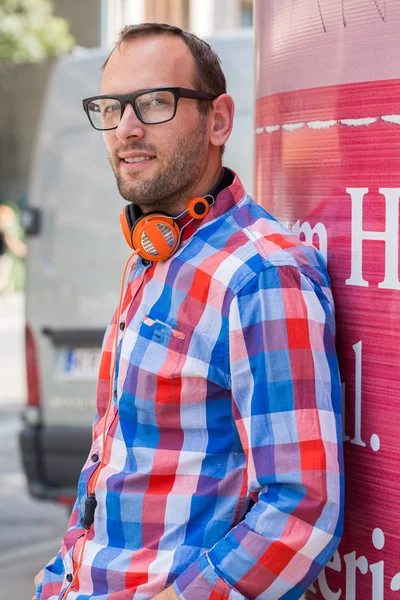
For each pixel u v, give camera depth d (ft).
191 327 7.13
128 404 7.38
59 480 22.45
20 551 21.74
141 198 7.65
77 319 22.57
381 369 6.98
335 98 7.22
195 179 7.67
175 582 6.86
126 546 7.30
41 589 8.23
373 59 6.93
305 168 7.57
